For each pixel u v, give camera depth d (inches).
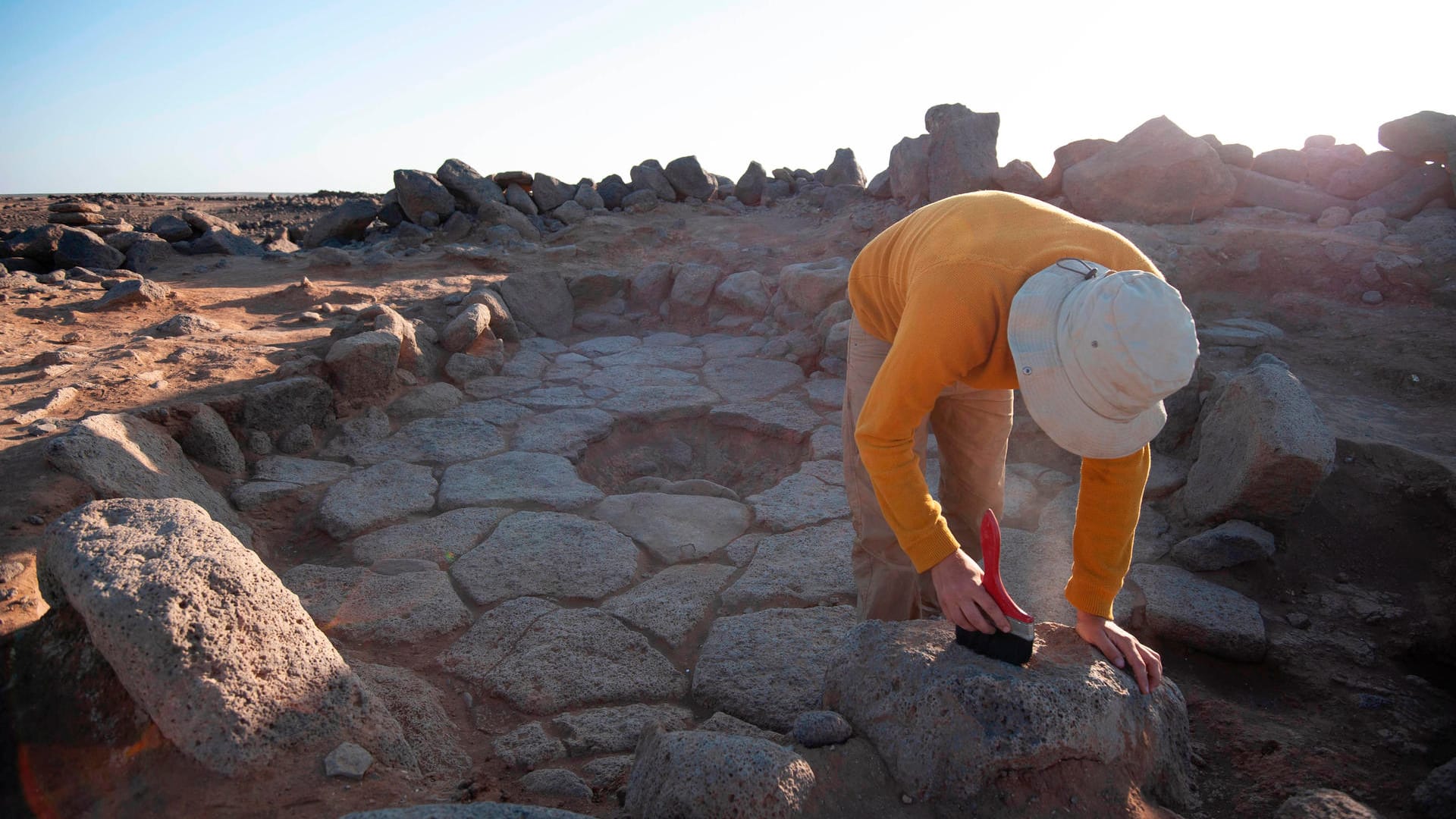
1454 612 114.9
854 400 97.4
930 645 82.0
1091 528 78.3
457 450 185.6
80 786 76.4
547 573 136.2
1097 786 74.2
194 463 164.2
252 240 439.5
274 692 80.0
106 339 229.0
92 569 82.7
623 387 231.1
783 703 102.3
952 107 343.0
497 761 93.6
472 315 244.7
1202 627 110.6
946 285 67.4
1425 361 194.5
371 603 127.0
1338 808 69.6
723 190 496.7
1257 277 251.1
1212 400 156.9
